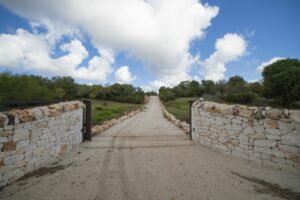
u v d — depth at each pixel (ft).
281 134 12.19
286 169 11.94
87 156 16.33
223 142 16.99
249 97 121.19
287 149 11.87
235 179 11.43
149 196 9.52
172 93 252.62
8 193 9.73
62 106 16.92
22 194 9.66
